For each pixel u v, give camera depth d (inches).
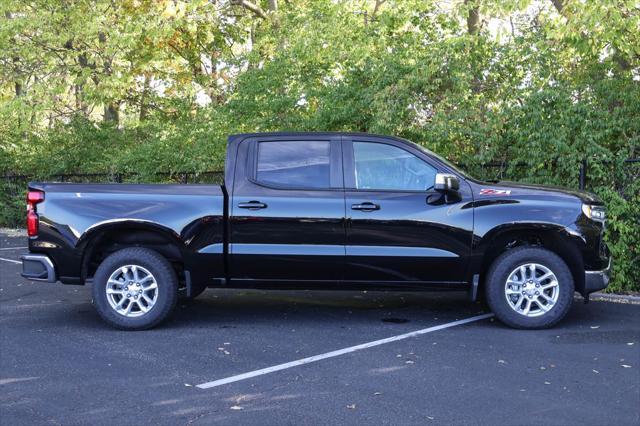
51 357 222.5
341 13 596.1
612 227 326.6
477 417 164.4
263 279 263.3
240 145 268.2
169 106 806.5
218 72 867.4
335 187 260.2
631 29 364.2
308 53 497.7
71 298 334.3
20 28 845.2
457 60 387.2
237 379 197.3
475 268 256.5
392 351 225.9
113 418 166.4
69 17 856.9
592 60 386.0
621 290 333.7
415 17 455.8
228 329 260.7
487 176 382.0
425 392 183.5
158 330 260.5
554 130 344.2
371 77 421.1
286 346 234.2
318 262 258.1
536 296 254.4
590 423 159.8
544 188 264.7
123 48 835.4
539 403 173.8
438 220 255.0
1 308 308.3
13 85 945.5
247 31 935.7
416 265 256.8
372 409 170.9
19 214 829.8
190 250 259.8
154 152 592.7
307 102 484.4
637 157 341.4
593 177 337.7
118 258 259.0
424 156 261.7
